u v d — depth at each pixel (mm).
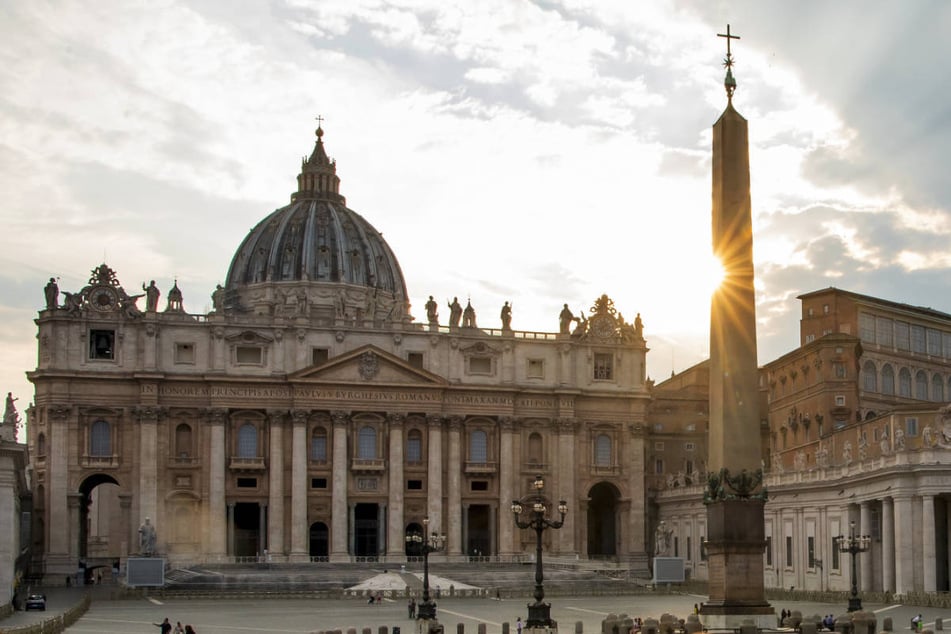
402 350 151250
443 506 150375
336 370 147000
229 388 144625
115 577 139125
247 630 78562
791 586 116562
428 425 149875
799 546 115000
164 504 142375
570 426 155000
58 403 140750
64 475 139625
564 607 100188
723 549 46969
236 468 143875
